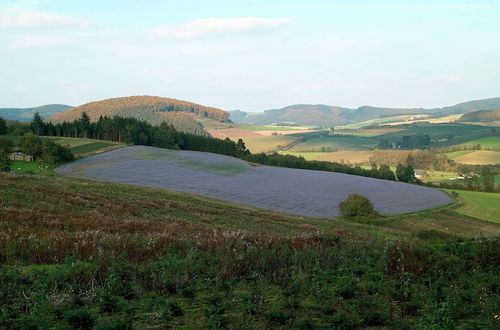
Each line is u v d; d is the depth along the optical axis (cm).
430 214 7531
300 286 1202
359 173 14038
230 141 17050
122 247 1672
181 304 1075
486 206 8531
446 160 19825
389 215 7269
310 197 8381
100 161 10475
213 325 883
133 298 1127
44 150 9762
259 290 1133
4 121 15100
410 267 1405
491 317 915
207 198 7006
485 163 19850
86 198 4506
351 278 1285
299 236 2261
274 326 909
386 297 1127
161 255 1642
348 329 901
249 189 8631
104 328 841
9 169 7638
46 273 1271
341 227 5462
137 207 4484
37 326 864
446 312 884
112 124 16225
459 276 1351
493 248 1619
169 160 11531
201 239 2011
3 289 1077
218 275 1309
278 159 15338
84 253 1564
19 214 2905
